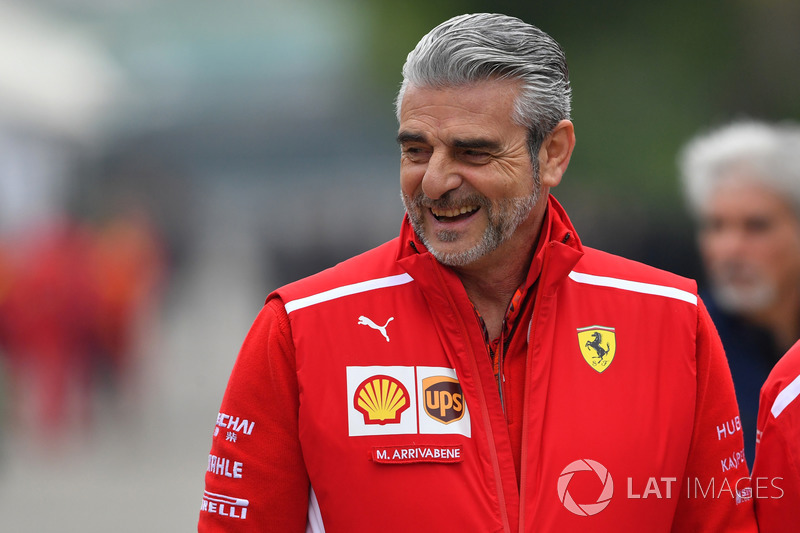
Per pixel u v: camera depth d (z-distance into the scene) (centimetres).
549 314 931
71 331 3838
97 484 3034
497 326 961
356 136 8919
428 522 881
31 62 7219
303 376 905
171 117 10281
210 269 11400
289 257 5206
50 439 3738
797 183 1182
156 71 9975
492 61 889
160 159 10131
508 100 900
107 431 3878
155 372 4912
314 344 913
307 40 9719
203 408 4344
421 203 916
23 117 6925
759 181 1191
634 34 3347
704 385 952
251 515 920
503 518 888
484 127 891
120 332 4219
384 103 4328
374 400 904
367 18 3819
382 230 5212
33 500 2842
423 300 937
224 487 927
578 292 952
